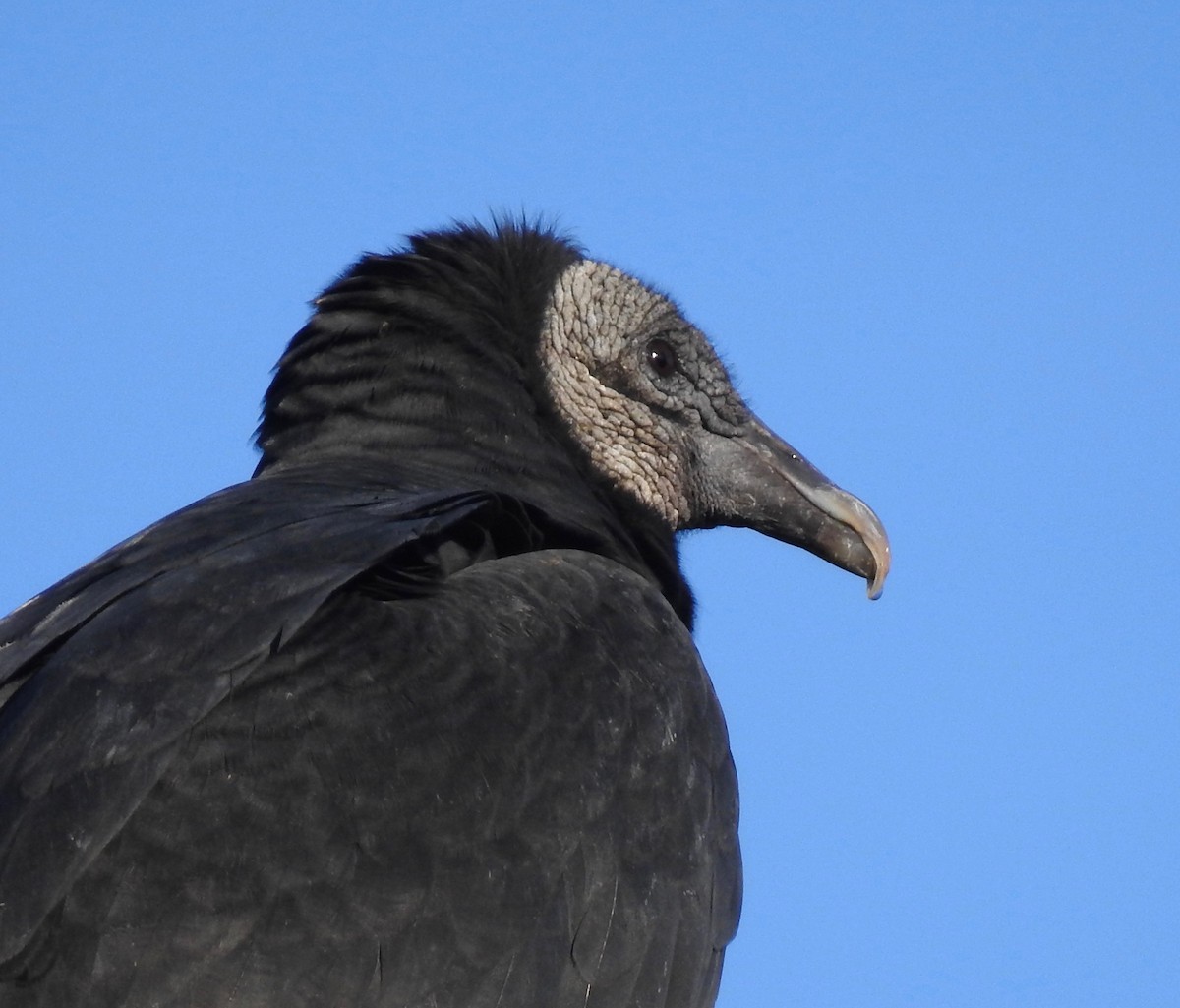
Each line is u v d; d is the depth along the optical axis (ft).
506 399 31.14
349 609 23.72
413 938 21.58
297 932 21.03
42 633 23.91
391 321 30.86
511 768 23.12
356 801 21.94
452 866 22.15
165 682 22.47
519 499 28.35
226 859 21.20
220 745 21.93
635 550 32.35
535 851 22.85
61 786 21.70
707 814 25.36
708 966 24.98
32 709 22.62
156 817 21.35
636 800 24.30
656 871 24.13
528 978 22.29
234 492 27.25
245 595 23.47
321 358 30.91
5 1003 20.36
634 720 24.88
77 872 20.99
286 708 22.38
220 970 20.62
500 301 31.94
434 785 22.47
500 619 24.77
